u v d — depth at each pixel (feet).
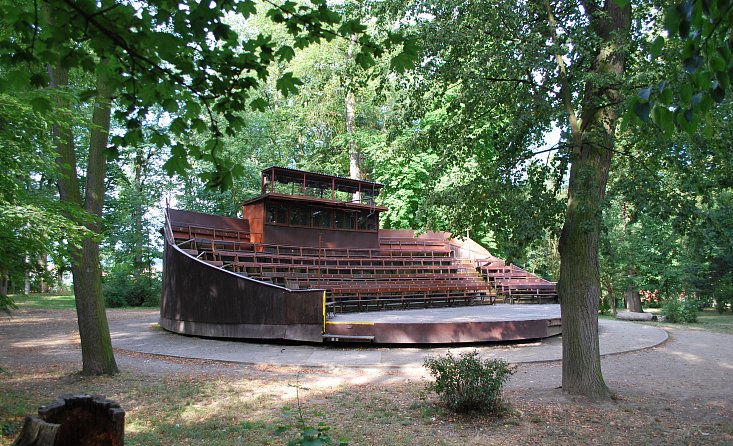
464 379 23.48
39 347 44.91
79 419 11.19
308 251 73.05
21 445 10.09
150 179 114.11
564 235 27.48
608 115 26.45
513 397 26.99
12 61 11.03
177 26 10.91
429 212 31.22
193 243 62.13
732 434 21.22
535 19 29.35
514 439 20.33
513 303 84.02
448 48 28.37
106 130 32.27
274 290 47.03
